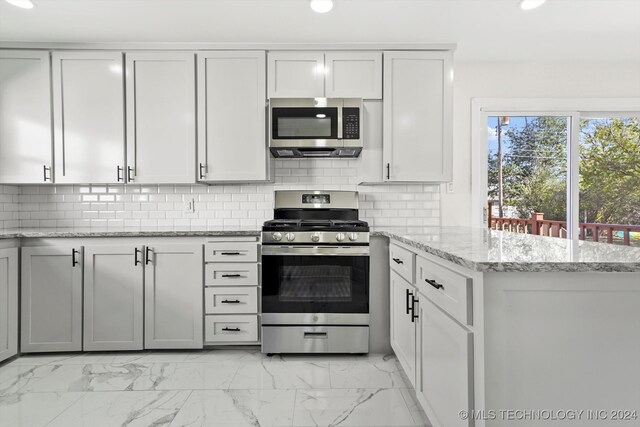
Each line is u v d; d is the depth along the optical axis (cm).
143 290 257
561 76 327
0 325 237
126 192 311
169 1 224
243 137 282
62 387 212
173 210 312
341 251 254
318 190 308
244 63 281
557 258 108
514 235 192
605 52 305
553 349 105
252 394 204
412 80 283
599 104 328
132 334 257
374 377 225
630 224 342
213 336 259
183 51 280
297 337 255
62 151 278
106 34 266
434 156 283
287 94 282
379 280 262
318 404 193
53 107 278
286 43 280
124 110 280
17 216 304
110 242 256
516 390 105
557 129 334
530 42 284
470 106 327
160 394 203
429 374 155
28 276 253
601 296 105
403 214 318
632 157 341
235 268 259
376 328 263
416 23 253
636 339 105
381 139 285
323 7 230
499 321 105
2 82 276
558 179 335
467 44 286
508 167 332
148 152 281
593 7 233
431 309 151
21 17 241
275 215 301
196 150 283
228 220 313
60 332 254
